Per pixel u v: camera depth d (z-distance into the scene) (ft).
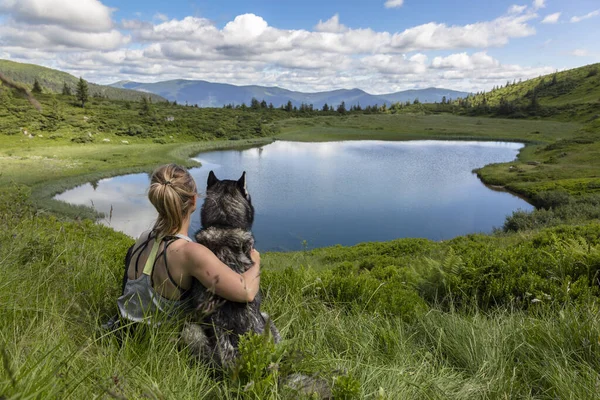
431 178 230.27
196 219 61.98
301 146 419.54
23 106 425.28
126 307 7.44
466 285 15.52
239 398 6.17
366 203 169.68
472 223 138.72
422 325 11.29
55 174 219.41
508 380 8.18
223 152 368.48
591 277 14.94
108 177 229.04
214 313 6.92
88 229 24.72
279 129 561.02
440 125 591.37
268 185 211.41
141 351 6.77
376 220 143.84
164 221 7.22
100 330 7.23
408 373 8.00
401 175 240.94
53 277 10.21
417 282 18.16
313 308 12.05
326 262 56.24
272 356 6.66
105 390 4.50
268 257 56.59
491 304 15.08
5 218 15.64
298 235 124.57
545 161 257.75
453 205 164.86
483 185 206.80
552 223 82.17
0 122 381.81
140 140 422.41
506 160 296.71
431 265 17.57
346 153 355.15
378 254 57.52
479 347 9.55
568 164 236.02
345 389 6.29
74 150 334.85
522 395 7.89
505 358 9.17
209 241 7.20
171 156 310.65
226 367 6.70
